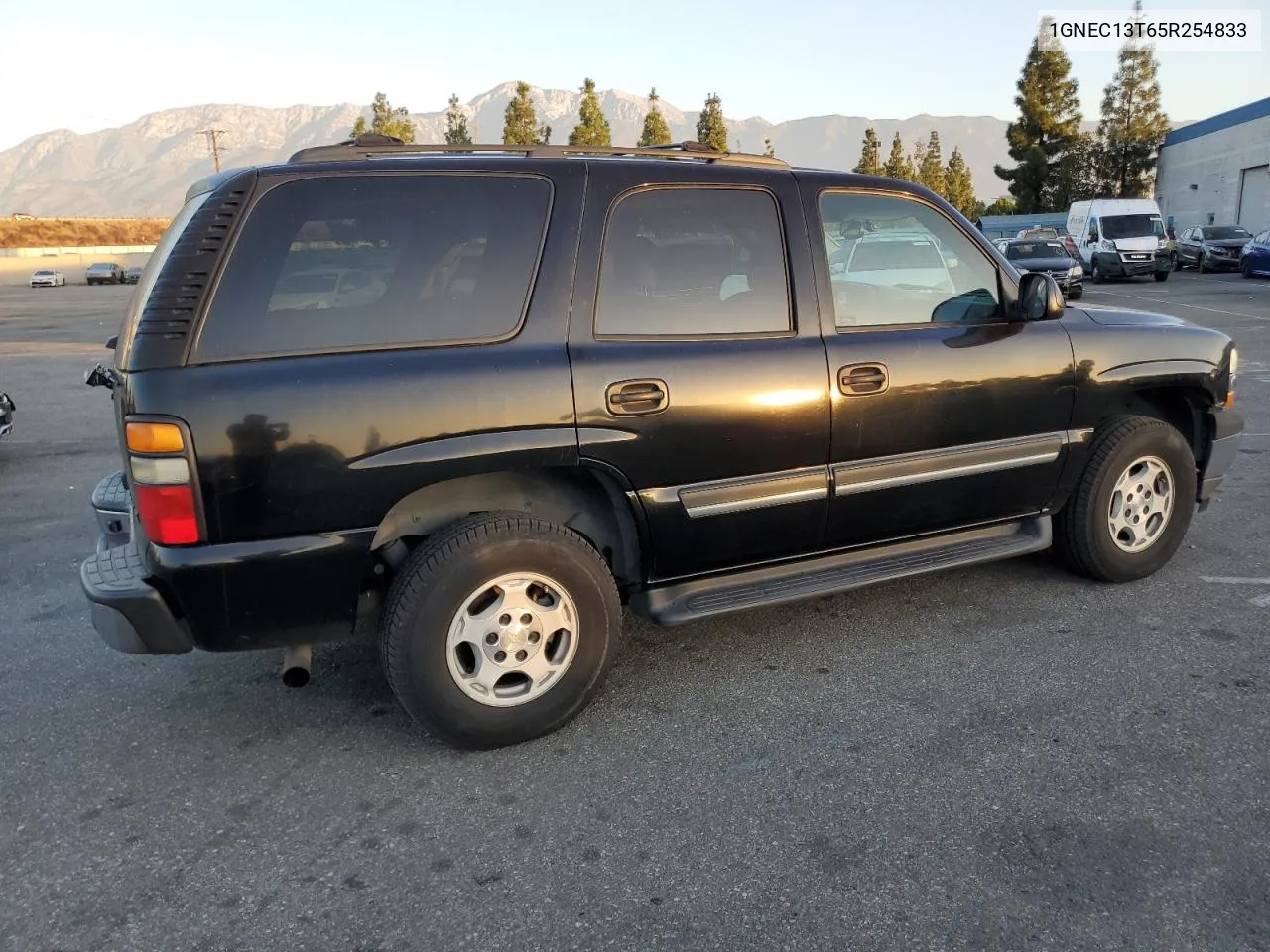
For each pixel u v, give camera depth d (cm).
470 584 307
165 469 277
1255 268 2716
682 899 247
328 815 289
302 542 292
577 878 257
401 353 300
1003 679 362
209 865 267
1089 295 2300
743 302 349
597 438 318
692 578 357
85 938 239
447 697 310
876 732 327
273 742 334
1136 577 452
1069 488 426
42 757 327
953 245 398
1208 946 226
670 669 382
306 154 305
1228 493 602
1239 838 264
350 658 400
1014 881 250
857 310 373
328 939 237
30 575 519
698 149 369
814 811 283
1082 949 226
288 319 291
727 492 344
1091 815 276
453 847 272
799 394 349
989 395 389
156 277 290
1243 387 965
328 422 288
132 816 291
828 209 373
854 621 421
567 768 312
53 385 1305
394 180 305
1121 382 421
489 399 304
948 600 440
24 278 6600
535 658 323
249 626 297
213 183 304
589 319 323
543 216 321
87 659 405
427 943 235
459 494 327
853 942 230
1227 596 434
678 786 299
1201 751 308
